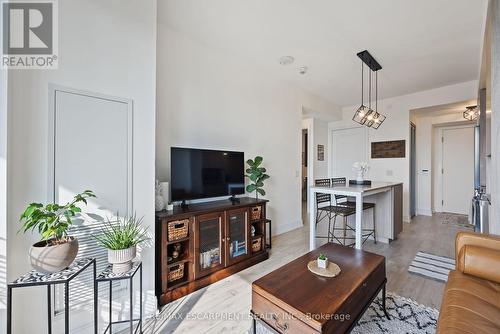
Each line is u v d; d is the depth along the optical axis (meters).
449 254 2.92
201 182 2.47
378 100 5.01
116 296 1.68
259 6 2.06
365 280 1.38
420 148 5.49
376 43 2.68
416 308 1.79
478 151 3.64
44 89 1.36
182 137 2.57
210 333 1.59
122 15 1.68
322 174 5.77
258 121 3.45
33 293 1.34
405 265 2.60
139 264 1.59
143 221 1.79
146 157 1.81
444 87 4.16
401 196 3.73
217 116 2.92
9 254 1.23
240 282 2.27
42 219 1.21
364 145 5.34
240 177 2.87
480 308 1.11
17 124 1.27
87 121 1.52
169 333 1.59
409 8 2.06
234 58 3.09
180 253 2.15
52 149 1.39
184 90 2.59
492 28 1.65
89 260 1.36
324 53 2.93
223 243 2.36
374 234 3.39
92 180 1.54
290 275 1.42
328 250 1.84
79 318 1.51
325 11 2.12
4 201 1.21
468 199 5.29
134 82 1.74
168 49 2.45
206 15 2.20
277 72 3.55
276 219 3.77
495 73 1.60
